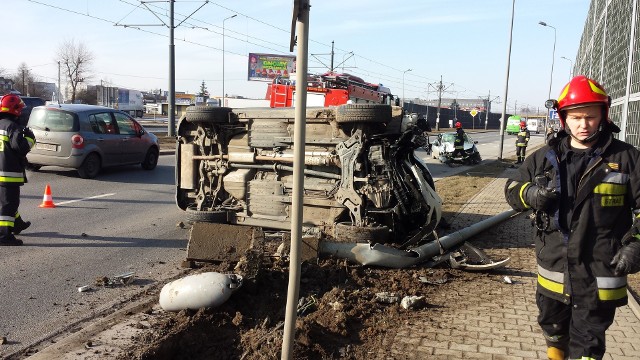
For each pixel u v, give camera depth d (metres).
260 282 5.04
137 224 8.59
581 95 2.72
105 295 5.34
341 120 6.29
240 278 4.69
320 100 15.88
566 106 2.78
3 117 6.96
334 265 5.76
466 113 88.19
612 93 11.08
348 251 5.90
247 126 7.24
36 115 12.55
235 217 7.25
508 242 7.71
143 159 14.76
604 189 2.72
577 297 2.83
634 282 5.89
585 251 2.79
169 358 3.91
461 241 7.08
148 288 5.56
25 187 11.43
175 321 4.37
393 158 6.54
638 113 8.22
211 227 6.15
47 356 3.84
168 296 4.50
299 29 2.50
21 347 4.14
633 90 8.69
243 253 5.93
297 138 2.56
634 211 2.72
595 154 2.78
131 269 6.22
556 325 3.11
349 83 16.80
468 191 13.05
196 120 7.29
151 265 6.39
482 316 4.77
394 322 4.58
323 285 5.35
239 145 7.41
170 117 29.33
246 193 7.21
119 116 14.02
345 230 6.12
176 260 6.61
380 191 6.26
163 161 17.83
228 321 4.38
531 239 7.89
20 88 80.69
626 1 9.69
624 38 9.68
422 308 4.94
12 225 7.01
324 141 6.61
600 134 2.80
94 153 12.94
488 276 6.03
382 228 6.18
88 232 7.93
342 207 6.48
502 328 4.49
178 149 7.82
